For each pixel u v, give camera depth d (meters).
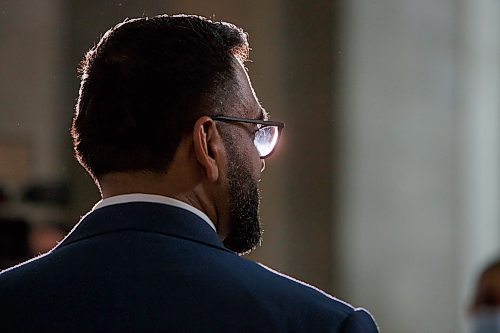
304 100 12.35
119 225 2.88
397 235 14.45
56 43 7.91
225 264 2.82
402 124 14.40
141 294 2.75
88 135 2.92
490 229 15.85
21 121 7.34
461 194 15.41
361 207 13.74
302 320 2.74
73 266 2.83
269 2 11.41
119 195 2.92
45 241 6.46
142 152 2.87
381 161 14.02
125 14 6.89
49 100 7.62
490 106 15.90
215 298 2.74
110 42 2.94
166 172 2.89
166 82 2.85
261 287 2.78
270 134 3.14
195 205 2.95
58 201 6.60
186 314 2.72
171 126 2.85
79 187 6.70
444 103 15.20
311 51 12.34
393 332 14.41
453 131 15.33
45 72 7.67
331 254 13.28
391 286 14.37
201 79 2.88
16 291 2.83
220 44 2.96
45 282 2.82
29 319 2.77
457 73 15.43
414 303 14.77
